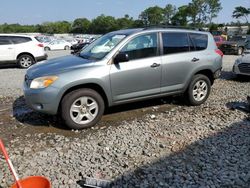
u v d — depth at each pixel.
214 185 3.83
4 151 3.30
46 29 99.94
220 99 7.95
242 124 5.98
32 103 5.56
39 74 5.53
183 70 6.73
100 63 5.75
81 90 5.57
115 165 4.30
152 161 4.43
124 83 5.96
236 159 4.50
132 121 6.12
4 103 7.58
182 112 6.72
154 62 6.28
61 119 5.71
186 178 3.97
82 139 5.21
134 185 3.82
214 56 7.23
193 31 7.05
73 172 4.11
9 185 3.83
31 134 5.46
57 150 4.76
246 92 8.81
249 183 3.90
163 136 5.35
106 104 6.00
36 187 3.38
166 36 6.55
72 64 5.74
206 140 5.20
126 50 5.99
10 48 14.38
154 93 6.43
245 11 74.75
